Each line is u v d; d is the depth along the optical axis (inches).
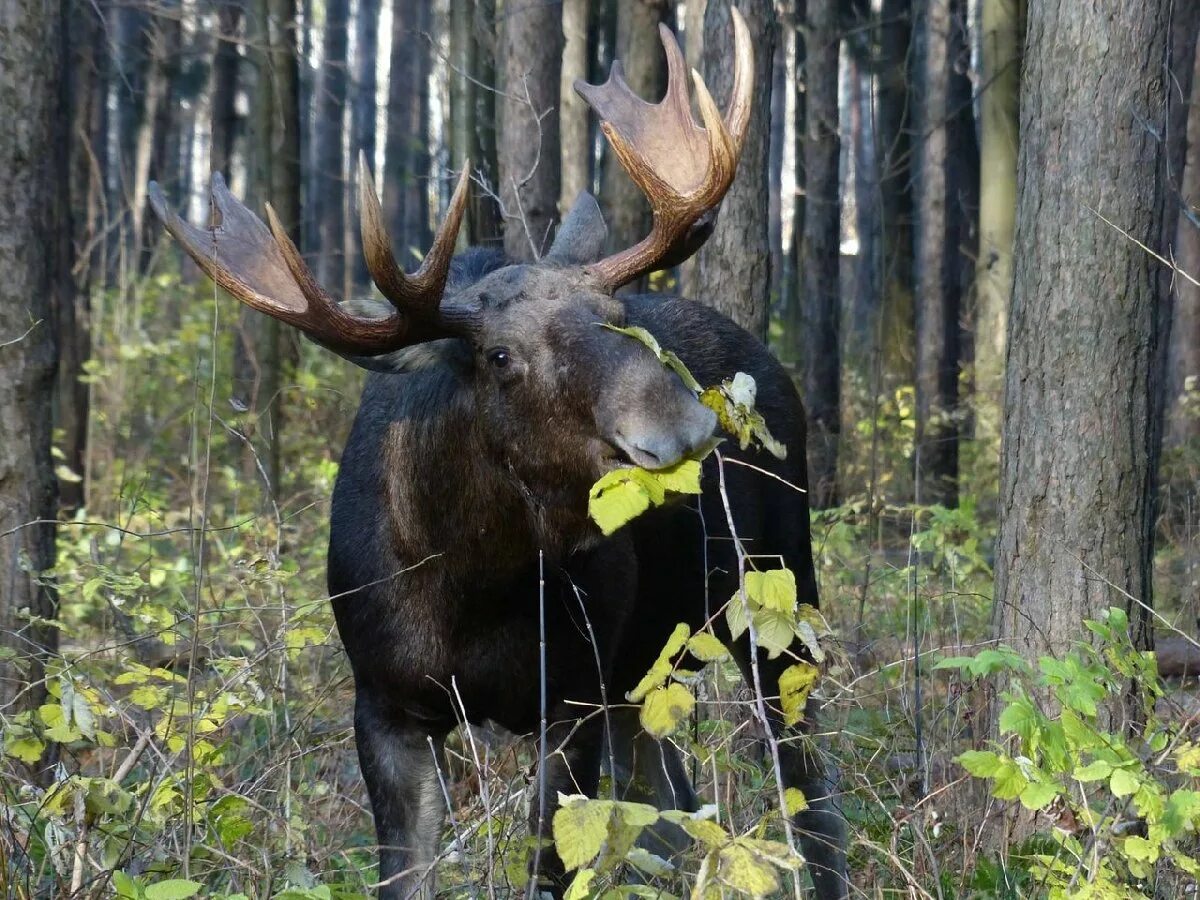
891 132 1261.1
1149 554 406.6
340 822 403.5
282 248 307.6
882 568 605.9
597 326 307.6
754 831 256.8
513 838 341.1
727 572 401.1
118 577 394.9
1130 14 387.2
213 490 858.1
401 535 337.1
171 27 1588.3
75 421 914.1
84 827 295.4
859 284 1747.0
